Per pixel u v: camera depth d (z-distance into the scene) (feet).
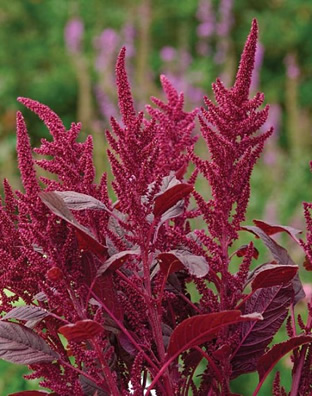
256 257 5.89
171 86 5.88
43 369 4.98
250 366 5.34
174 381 5.24
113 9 29.55
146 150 4.67
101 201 4.91
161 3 30.37
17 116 4.62
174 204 4.73
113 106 19.38
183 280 5.57
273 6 31.91
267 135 5.08
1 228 4.83
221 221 5.04
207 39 25.90
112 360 5.05
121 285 4.98
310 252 5.36
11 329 4.78
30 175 4.61
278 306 5.42
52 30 29.17
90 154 4.91
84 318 4.70
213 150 5.00
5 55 28.91
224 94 5.08
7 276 4.82
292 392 5.35
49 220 4.56
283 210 16.26
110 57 20.84
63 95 27.63
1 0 29.84
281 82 29.91
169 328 5.25
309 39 31.17
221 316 4.43
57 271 4.46
